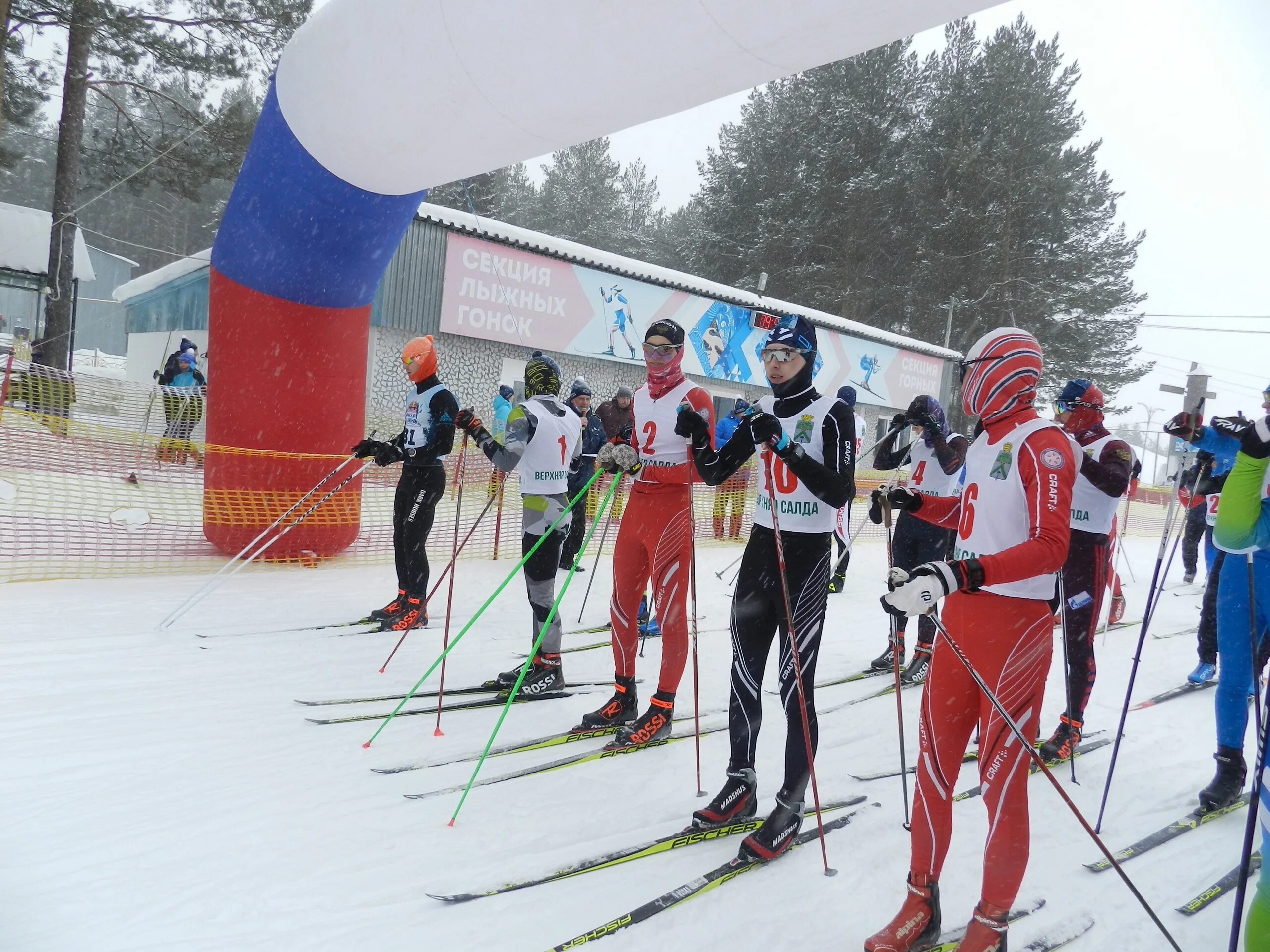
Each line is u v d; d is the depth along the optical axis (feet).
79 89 43.09
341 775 9.41
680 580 10.89
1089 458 11.53
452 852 7.93
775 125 96.84
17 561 17.92
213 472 20.15
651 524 10.96
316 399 20.44
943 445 14.83
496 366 40.70
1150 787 10.78
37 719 10.25
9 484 23.08
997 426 6.96
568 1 11.50
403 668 13.43
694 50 11.25
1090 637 11.58
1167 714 13.89
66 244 44.14
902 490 7.97
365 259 19.97
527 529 12.71
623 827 8.68
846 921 7.25
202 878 7.15
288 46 17.74
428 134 15.24
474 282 38.32
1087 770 11.32
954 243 86.94
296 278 19.39
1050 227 86.43
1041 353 6.99
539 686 12.61
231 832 7.98
